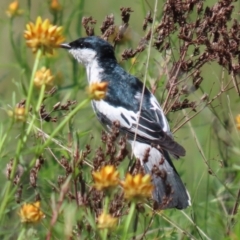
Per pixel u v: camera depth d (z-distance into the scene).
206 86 15.73
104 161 10.10
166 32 11.73
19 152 8.55
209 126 13.59
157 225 11.66
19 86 11.66
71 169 10.02
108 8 18.48
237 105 14.62
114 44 12.95
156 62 12.13
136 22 17.73
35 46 8.56
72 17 13.73
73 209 8.37
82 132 11.34
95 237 9.72
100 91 8.49
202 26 11.52
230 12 11.51
